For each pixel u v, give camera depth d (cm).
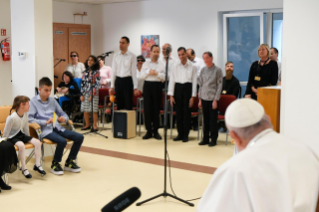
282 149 142
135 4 948
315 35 340
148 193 395
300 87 351
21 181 436
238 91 738
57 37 957
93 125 745
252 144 149
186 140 647
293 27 351
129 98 713
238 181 133
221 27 859
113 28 986
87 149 589
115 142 642
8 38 826
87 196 386
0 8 809
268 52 580
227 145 620
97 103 741
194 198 380
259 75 585
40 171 452
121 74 708
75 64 890
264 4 795
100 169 483
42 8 529
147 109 664
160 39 923
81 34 990
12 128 439
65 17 968
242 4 816
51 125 477
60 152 464
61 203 366
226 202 134
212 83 607
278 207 130
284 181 132
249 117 150
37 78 530
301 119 352
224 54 844
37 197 384
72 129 498
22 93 546
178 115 649
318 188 138
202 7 860
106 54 703
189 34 884
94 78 734
